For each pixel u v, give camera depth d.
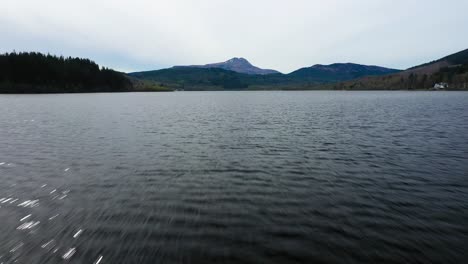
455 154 26.95
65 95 187.62
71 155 27.62
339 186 18.95
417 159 25.42
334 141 34.56
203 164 24.69
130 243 12.02
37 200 16.66
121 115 67.31
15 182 19.78
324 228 13.23
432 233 12.59
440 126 45.38
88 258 10.99
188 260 10.83
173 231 13.02
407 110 75.19
